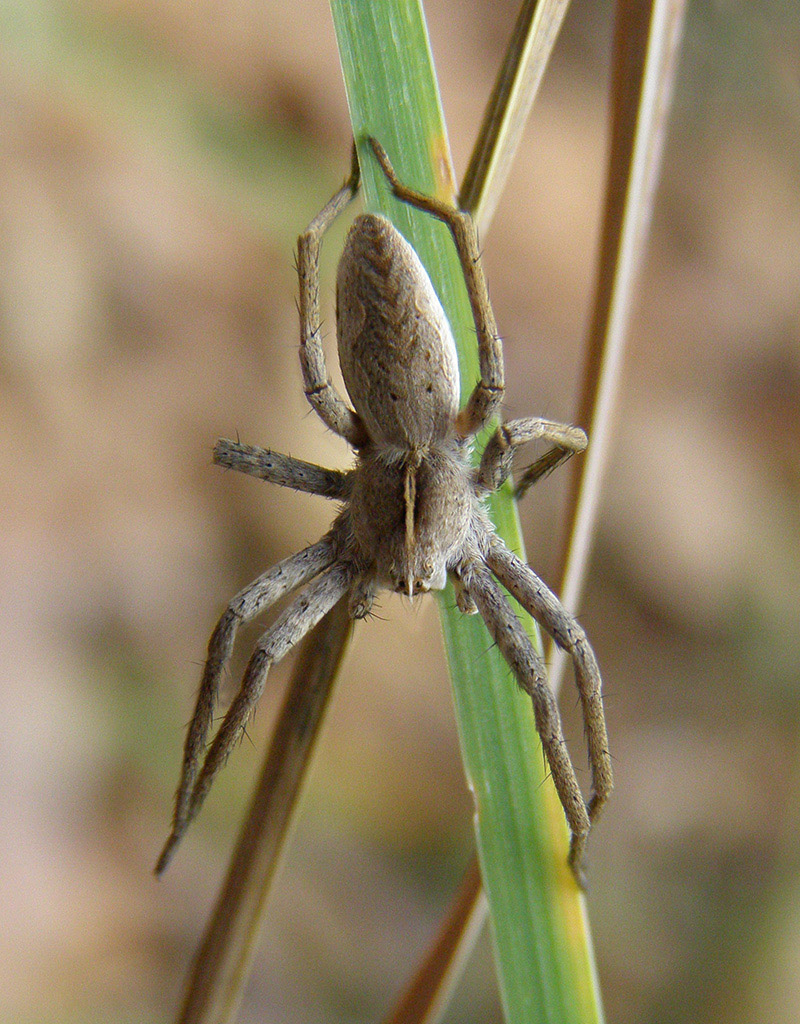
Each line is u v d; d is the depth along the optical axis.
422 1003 0.11
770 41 0.21
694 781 0.16
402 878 0.15
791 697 0.16
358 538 0.12
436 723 0.16
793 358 0.21
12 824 0.14
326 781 0.15
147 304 0.17
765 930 0.14
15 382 0.16
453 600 0.12
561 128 0.23
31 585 0.15
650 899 0.15
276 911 0.14
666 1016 0.14
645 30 0.11
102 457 0.16
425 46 0.11
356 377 0.12
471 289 0.11
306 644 0.11
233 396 0.17
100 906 0.14
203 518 0.16
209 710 0.11
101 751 0.14
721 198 0.22
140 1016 0.14
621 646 0.17
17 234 0.16
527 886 0.11
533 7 0.11
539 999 0.11
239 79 0.20
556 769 0.11
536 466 0.12
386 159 0.11
